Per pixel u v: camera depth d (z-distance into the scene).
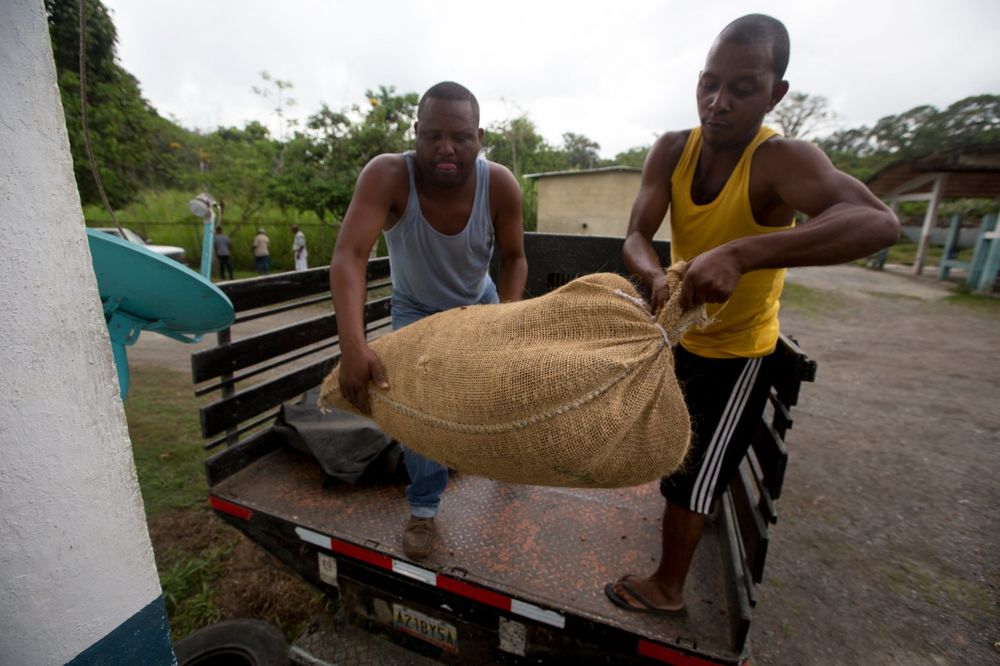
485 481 2.27
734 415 1.58
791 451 4.52
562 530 1.95
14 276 0.93
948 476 4.13
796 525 3.47
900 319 10.31
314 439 2.28
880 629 2.62
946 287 14.94
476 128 1.61
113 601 1.19
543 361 1.12
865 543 3.29
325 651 1.93
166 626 1.33
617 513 2.06
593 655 1.59
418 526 1.81
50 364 1.00
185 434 4.26
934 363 7.25
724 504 1.95
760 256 1.08
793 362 1.50
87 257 1.05
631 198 12.88
